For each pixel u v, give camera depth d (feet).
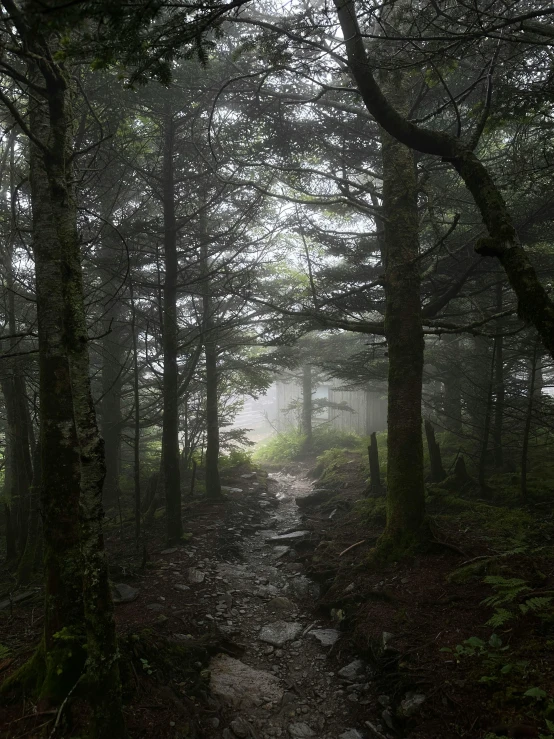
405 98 23.04
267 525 34.01
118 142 25.25
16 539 30.55
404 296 22.65
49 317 13.76
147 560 24.91
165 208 28.27
